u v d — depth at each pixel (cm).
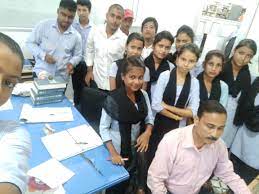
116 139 163
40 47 256
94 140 156
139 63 165
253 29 264
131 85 163
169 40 218
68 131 160
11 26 312
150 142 195
